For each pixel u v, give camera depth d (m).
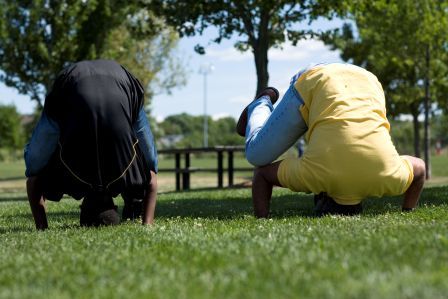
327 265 3.17
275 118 5.70
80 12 22.23
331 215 5.58
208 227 5.30
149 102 33.34
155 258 3.66
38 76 22.55
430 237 3.95
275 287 2.74
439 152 91.06
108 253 3.92
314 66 5.77
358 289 2.62
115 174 5.46
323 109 5.48
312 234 4.35
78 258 3.76
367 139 5.38
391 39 23.47
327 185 5.48
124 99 5.43
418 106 27.23
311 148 5.50
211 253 3.70
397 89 25.95
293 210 7.77
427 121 25.20
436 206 6.83
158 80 32.78
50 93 5.47
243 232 4.70
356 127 5.39
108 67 5.57
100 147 5.34
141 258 3.67
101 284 2.98
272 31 18.47
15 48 21.98
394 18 23.09
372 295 2.51
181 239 4.47
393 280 2.77
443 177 28.19
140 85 5.66
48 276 3.25
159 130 83.88
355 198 5.61
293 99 5.64
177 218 6.71
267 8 16.88
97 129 5.29
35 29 21.94
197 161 64.62
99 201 5.74
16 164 72.56
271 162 5.88
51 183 5.62
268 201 6.06
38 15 21.77
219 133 155.38
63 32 22.14
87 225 5.77
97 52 22.77
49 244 4.52
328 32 18.39
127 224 5.79
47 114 5.45
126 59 29.52
